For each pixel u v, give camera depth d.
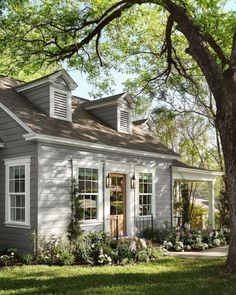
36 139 11.37
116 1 13.12
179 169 17.55
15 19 12.41
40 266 10.04
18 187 12.10
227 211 19.67
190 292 7.27
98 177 13.55
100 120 16.25
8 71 14.16
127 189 14.96
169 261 10.90
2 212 12.48
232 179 9.05
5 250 11.34
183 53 17.86
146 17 15.70
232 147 9.05
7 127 12.45
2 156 12.60
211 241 14.68
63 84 13.79
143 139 17.14
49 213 11.59
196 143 26.58
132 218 14.96
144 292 7.27
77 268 9.75
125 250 10.98
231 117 9.09
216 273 9.10
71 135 12.58
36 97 13.64
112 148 13.87
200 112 23.77
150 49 18.23
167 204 17.08
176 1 11.14
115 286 7.79
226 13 11.66
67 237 12.03
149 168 16.09
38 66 13.66
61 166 12.16
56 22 12.29
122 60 17.14
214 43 10.82
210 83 9.45
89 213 13.15
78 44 12.30
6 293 7.27
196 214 23.02
